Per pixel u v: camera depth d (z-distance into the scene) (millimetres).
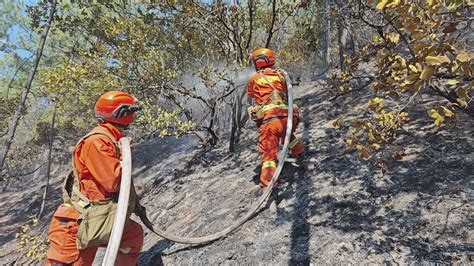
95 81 5902
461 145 3117
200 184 5480
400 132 3834
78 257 2480
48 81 5695
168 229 4141
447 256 2062
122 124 2629
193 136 11109
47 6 7172
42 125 16125
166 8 7031
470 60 1656
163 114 5605
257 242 2953
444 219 2344
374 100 2676
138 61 6398
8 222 13016
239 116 6633
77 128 16125
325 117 5777
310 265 2443
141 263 3406
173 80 6980
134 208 2635
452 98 2770
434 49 1864
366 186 3123
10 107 12016
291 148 4047
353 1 4148
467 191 2518
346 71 4832
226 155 6531
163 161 9898
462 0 1708
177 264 3104
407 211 2578
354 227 2648
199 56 8094
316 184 3510
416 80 1972
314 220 2943
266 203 3600
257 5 6848
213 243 3191
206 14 6879
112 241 2174
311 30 8555
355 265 2285
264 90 3814
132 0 8062
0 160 5648
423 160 3133
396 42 3031
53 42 13953
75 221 2469
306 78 12234
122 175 2344
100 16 7633
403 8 1926
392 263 2178
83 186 2480
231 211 3783
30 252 4562
